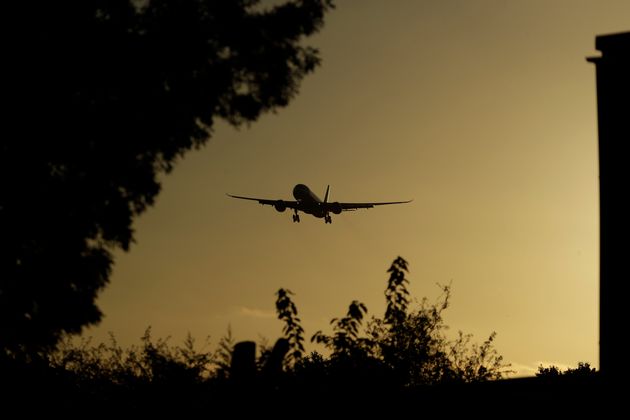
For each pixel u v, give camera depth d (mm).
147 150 94188
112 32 94000
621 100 62562
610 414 58000
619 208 61281
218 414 66125
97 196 90312
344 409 66875
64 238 88250
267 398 65312
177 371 69750
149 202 92812
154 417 69562
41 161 90312
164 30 94062
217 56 97438
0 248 87250
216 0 97250
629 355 58594
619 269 60438
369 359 69500
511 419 61250
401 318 72125
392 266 72375
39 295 87188
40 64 90000
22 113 89062
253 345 66188
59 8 91438
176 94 94312
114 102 93375
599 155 62969
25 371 76625
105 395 72875
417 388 66562
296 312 70312
